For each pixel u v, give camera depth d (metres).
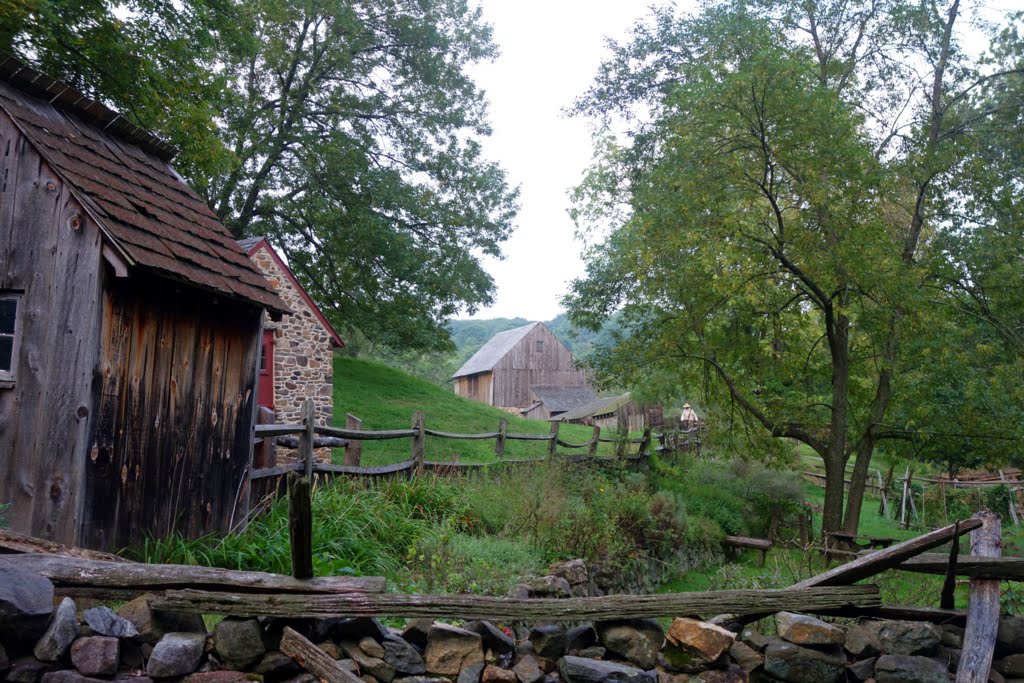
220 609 3.86
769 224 14.48
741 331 16.98
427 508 9.71
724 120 13.91
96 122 7.70
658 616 4.23
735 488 18.25
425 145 30.28
